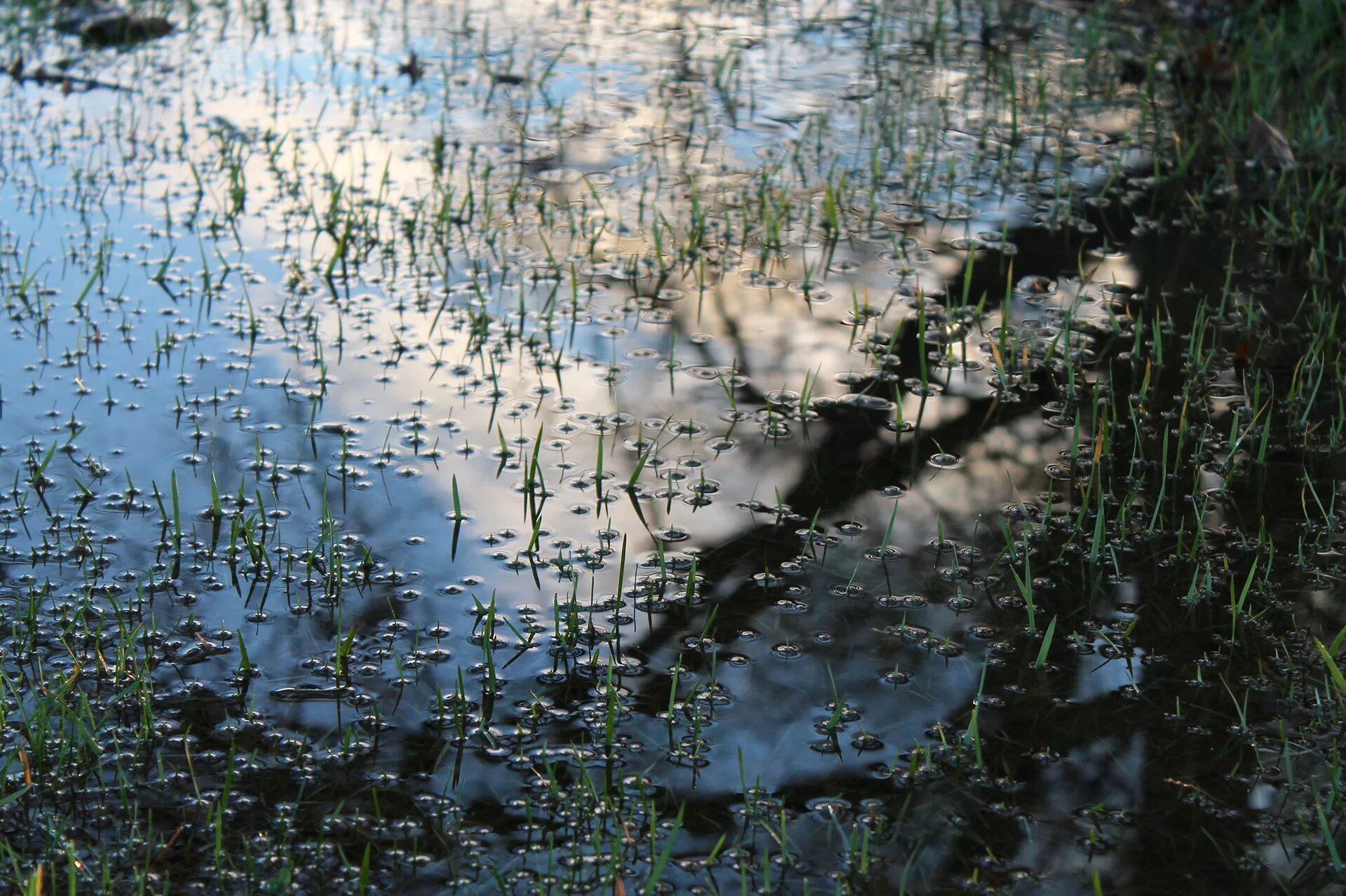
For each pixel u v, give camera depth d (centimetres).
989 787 277
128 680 302
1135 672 311
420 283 509
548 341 466
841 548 358
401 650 317
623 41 815
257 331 467
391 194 588
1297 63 721
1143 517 370
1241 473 388
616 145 650
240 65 761
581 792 270
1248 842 262
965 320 482
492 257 532
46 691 287
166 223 553
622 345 466
